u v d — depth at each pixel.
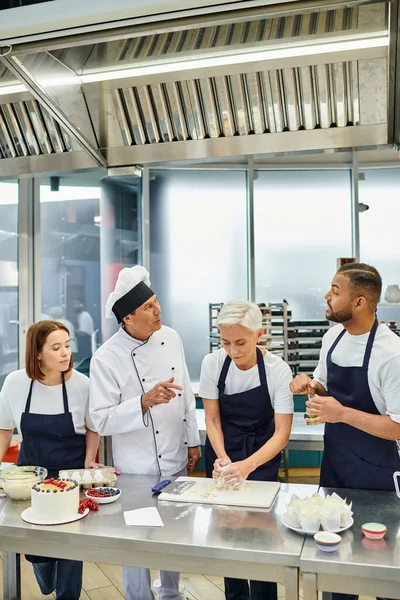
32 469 2.19
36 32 1.97
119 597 2.96
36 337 2.30
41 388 2.41
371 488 2.09
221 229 4.70
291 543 1.63
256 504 1.92
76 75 2.38
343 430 2.15
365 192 4.85
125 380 2.39
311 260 4.77
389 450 2.09
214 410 2.38
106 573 3.25
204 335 4.68
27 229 4.38
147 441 2.39
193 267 4.69
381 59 2.16
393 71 2.09
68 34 1.97
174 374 2.48
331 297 2.07
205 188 4.70
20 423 2.41
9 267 4.40
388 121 2.38
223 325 2.12
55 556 1.79
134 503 1.99
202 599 2.95
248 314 2.11
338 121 2.50
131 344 2.42
